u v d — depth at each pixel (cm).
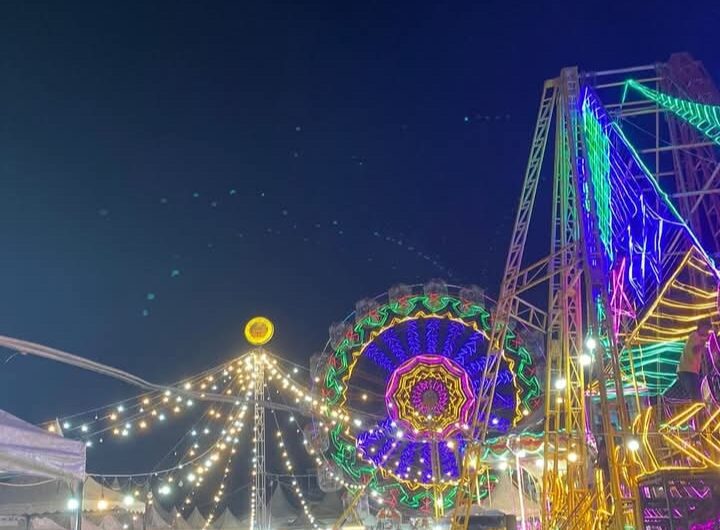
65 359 810
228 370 2541
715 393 1118
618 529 832
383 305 1744
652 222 1267
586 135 981
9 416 870
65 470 920
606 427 862
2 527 1841
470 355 1672
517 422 1584
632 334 1185
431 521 1761
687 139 1437
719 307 1125
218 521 3472
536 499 2091
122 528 2447
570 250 1091
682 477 795
